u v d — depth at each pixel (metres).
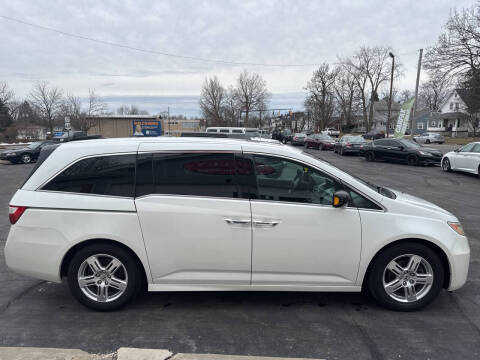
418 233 3.10
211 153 3.18
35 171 3.24
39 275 3.16
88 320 3.09
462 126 59.47
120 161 3.18
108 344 2.73
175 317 3.15
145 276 3.47
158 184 3.14
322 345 2.73
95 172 3.17
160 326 3.00
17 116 55.34
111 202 3.09
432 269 3.17
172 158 3.18
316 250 3.12
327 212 3.10
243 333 2.89
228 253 3.12
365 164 18.41
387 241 3.10
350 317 3.16
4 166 19.42
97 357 2.56
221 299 3.51
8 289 3.74
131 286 3.19
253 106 76.81
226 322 3.07
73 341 2.77
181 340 2.79
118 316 3.16
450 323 3.06
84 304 3.21
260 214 3.08
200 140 3.29
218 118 75.50
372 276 3.22
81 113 44.94
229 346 2.71
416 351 2.65
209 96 74.56
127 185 3.15
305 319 3.12
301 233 3.09
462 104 58.62
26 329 2.95
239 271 3.16
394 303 3.22
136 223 3.08
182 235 3.09
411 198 3.59
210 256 3.12
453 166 14.26
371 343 2.76
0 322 3.06
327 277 3.18
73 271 3.15
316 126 72.50
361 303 3.43
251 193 3.14
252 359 2.54
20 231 3.13
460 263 3.18
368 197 3.17
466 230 6.02
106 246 3.12
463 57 25.72
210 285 3.18
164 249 3.10
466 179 12.62
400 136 24.89
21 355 2.57
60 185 3.17
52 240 3.10
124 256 3.13
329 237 3.10
